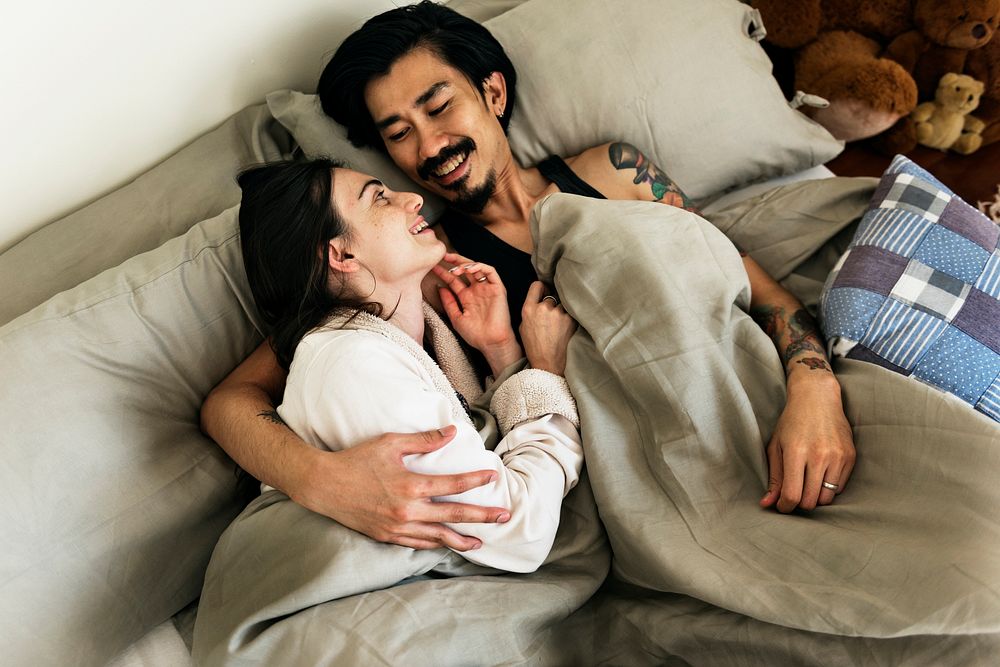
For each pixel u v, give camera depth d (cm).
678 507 98
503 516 89
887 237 111
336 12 139
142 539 99
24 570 91
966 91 172
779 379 107
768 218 133
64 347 97
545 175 137
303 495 89
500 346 115
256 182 101
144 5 116
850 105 169
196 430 108
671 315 102
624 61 136
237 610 87
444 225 137
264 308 107
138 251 119
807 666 85
